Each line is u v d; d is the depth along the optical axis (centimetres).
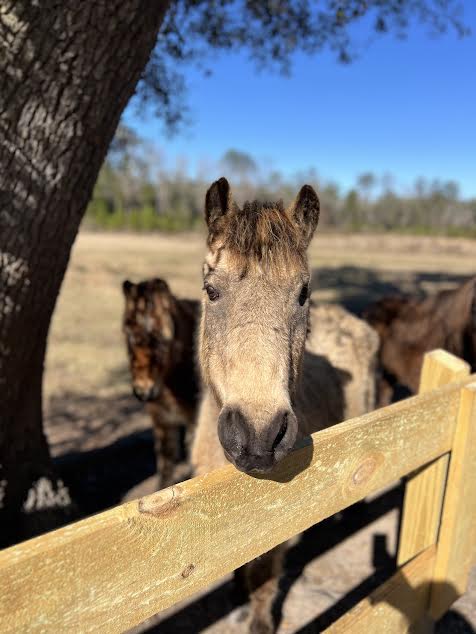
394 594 172
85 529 79
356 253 3278
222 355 152
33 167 228
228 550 108
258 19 473
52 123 224
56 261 265
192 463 265
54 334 973
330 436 128
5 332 255
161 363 361
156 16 236
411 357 473
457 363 194
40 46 206
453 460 188
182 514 95
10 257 239
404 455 160
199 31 473
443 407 174
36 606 74
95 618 84
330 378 330
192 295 1388
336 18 416
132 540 86
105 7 210
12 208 231
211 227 176
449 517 191
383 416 145
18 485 306
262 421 124
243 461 119
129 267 1898
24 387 293
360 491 146
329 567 303
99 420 582
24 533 309
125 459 473
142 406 631
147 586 92
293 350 165
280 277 157
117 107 247
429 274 1997
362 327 412
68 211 253
